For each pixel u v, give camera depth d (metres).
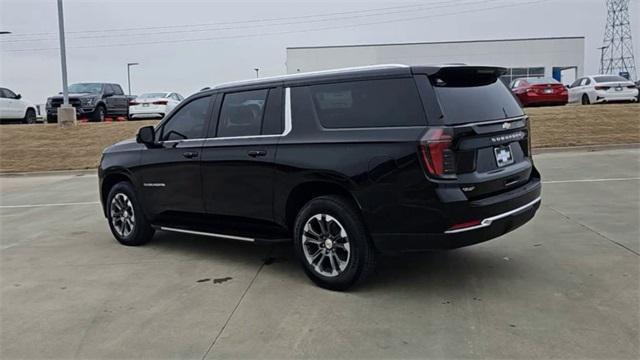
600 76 22.83
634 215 7.05
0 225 8.23
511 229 4.62
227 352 3.64
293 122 4.97
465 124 4.27
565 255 5.47
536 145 14.74
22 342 3.90
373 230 4.41
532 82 21.72
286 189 4.93
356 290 4.71
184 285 5.03
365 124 4.50
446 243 4.17
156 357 3.61
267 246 6.36
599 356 3.41
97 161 16.27
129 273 5.46
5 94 21.81
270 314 4.25
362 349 3.62
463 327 3.88
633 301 4.23
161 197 6.16
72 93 22.55
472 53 47.28
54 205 10.02
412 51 47.31
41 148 17.92
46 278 5.38
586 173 10.66
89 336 3.97
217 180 5.52
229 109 5.55
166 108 23.36
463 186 4.16
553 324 3.88
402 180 4.22
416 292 4.61
